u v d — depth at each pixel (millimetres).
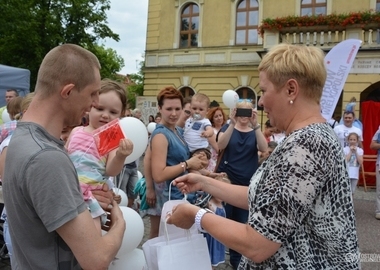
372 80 13961
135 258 2496
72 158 1833
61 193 1261
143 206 3180
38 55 19516
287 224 1304
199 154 2996
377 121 10172
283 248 1384
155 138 2900
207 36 17953
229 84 17531
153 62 19250
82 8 20766
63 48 1418
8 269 3705
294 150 1340
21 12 17828
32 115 1398
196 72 18203
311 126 1409
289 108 1477
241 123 4008
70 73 1375
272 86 1486
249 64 17031
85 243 1302
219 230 1467
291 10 16156
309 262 1363
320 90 1469
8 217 1352
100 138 1896
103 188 1826
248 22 17281
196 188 2066
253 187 1500
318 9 15789
